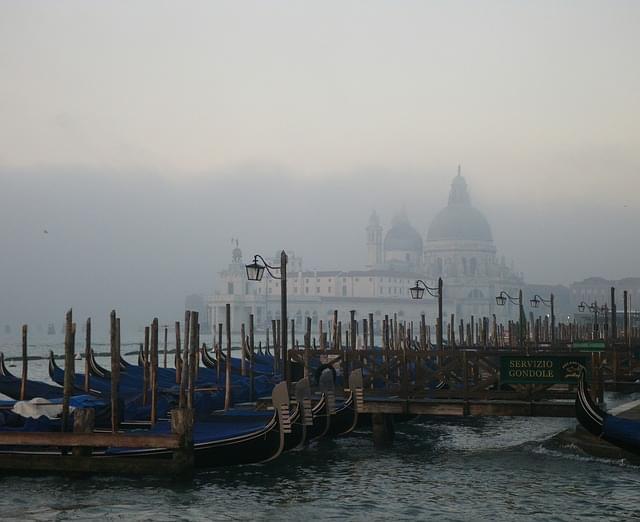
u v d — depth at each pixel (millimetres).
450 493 21766
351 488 22312
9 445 22531
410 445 29219
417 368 29609
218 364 37719
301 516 19547
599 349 44312
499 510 20016
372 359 33250
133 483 21844
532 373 27344
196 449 22344
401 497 21344
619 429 21938
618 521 19031
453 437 31359
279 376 38656
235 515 19562
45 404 23594
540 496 21219
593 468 24328
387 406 28094
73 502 20281
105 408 24297
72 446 21656
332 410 27766
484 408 27281
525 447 28406
